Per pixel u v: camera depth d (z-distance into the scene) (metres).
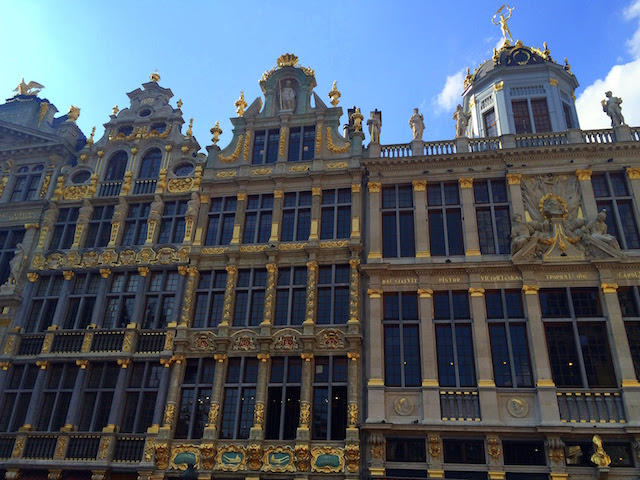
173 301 23.45
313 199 24.05
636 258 20.16
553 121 25.52
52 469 20.62
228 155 26.27
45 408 22.30
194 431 20.61
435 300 21.25
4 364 23.09
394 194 23.75
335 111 25.91
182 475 19.33
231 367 21.62
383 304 21.52
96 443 20.84
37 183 27.92
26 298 24.62
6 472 20.88
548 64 26.83
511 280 20.88
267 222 24.36
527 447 18.36
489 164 23.25
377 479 18.28
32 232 26.19
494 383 19.27
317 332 21.28
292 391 20.67
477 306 20.58
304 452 19.11
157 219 25.14
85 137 30.64
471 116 28.52
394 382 20.06
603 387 18.77
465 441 18.73
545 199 22.11
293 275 22.83
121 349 22.44
